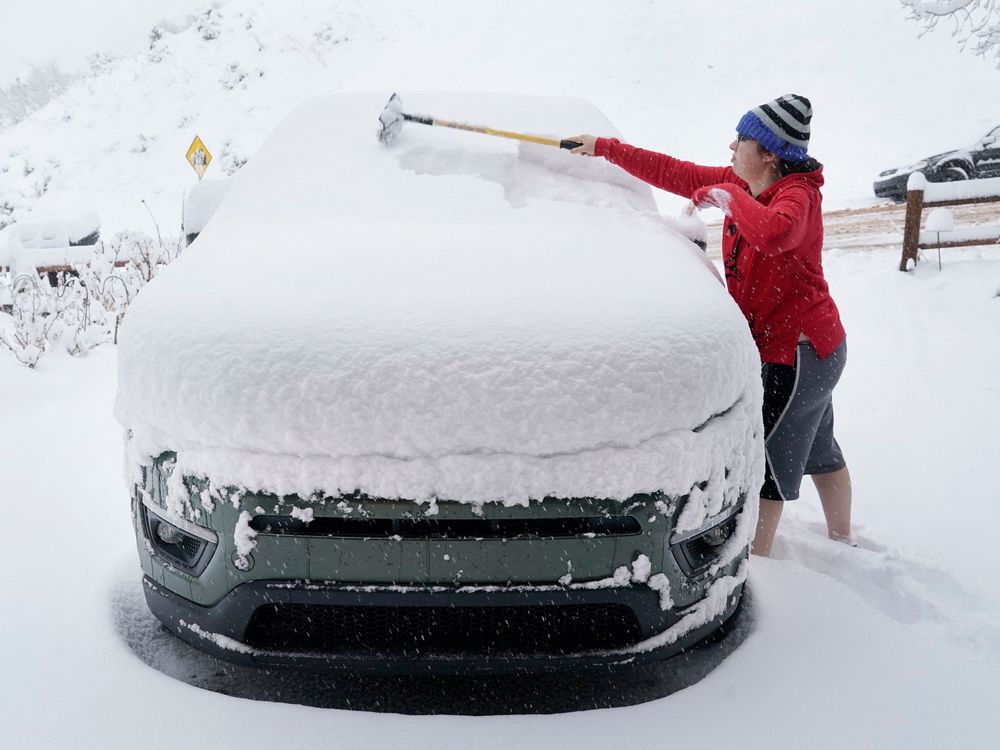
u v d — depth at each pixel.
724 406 2.04
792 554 3.25
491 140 3.20
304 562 1.83
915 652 2.29
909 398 5.14
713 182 3.14
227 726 1.87
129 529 3.00
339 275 2.17
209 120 29.28
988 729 1.98
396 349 1.86
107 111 30.97
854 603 2.53
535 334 1.91
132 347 2.04
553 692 2.07
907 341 6.14
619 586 1.87
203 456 1.87
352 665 1.90
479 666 1.89
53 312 6.44
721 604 2.08
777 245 2.62
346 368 1.83
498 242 2.46
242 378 1.85
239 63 31.66
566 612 1.95
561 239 2.54
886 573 3.04
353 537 1.81
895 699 2.08
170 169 26.98
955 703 2.07
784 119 2.78
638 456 1.84
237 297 2.07
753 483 2.16
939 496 3.82
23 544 2.83
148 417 1.98
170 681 2.02
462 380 1.82
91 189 26.50
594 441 1.83
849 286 7.79
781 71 24.30
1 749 1.79
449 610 1.92
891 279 7.76
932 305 6.84
